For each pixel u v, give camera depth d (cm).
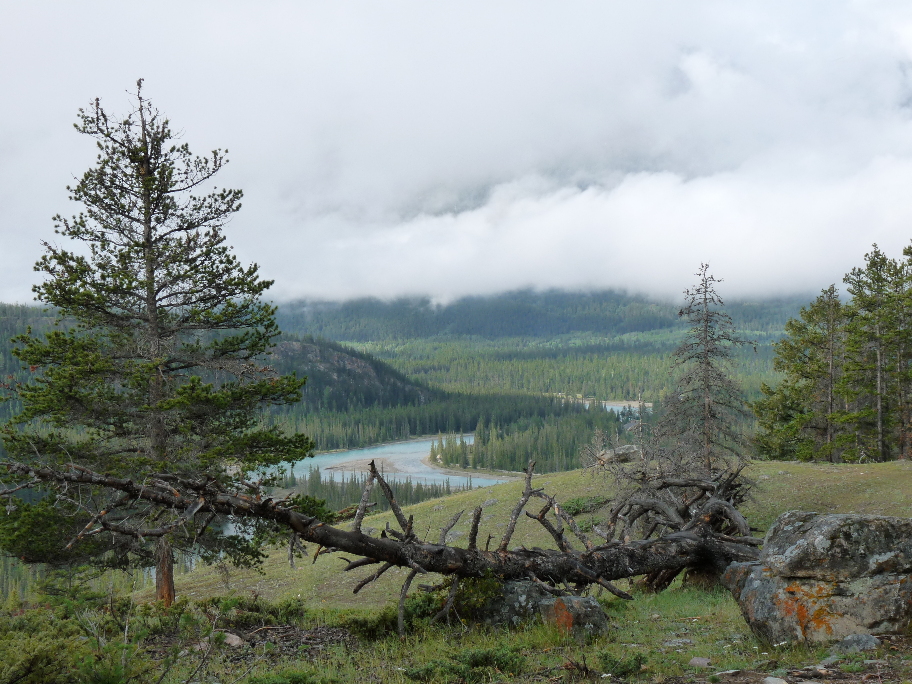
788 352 5391
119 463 1838
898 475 3434
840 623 769
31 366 1920
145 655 776
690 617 1123
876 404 5103
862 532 801
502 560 1091
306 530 935
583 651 842
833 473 3588
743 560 1391
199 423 2048
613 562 1254
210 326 2139
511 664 771
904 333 4819
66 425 1892
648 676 704
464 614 1057
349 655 894
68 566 1734
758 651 780
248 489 915
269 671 783
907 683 589
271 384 2086
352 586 3006
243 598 1188
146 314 2091
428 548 1018
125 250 2081
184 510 877
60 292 1930
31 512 1659
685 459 2702
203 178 2186
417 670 752
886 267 4975
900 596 763
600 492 3762
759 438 5466
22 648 586
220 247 2156
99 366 1898
